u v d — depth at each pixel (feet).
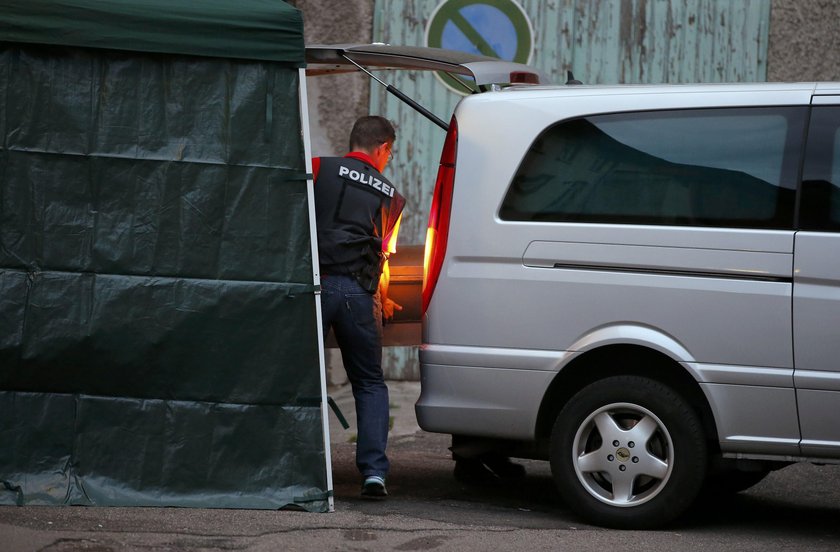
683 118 37.27
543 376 37.11
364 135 41.34
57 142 36.99
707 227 36.24
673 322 36.17
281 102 37.73
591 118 37.88
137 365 37.01
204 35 37.14
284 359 37.52
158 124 37.32
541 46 67.10
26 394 36.86
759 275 35.68
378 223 40.50
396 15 66.95
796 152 36.19
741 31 67.00
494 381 37.52
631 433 36.55
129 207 37.14
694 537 36.06
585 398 37.06
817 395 35.09
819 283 35.22
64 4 36.55
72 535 32.40
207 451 37.14
